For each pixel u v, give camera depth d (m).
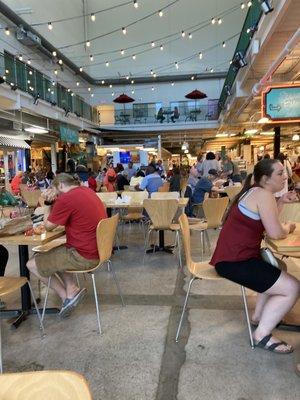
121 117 21.11
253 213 2.37
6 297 3.48
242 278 2.38
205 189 6.31
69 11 18.92
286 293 2.35
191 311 3.07
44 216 3.20
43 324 2.90
